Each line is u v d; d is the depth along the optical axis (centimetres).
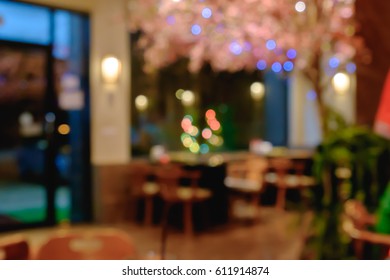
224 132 874
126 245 220
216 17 427
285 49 436
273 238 548
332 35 375
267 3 386
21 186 849
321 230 245
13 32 579
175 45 561
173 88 768
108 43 636
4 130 744
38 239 530
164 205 628
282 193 765
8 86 663
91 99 629
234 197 690
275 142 984
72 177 650
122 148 651
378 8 300
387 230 228
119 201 639
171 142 779
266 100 962
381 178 239
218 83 850
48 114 605
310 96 726
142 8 548
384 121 185
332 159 239
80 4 604
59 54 624
